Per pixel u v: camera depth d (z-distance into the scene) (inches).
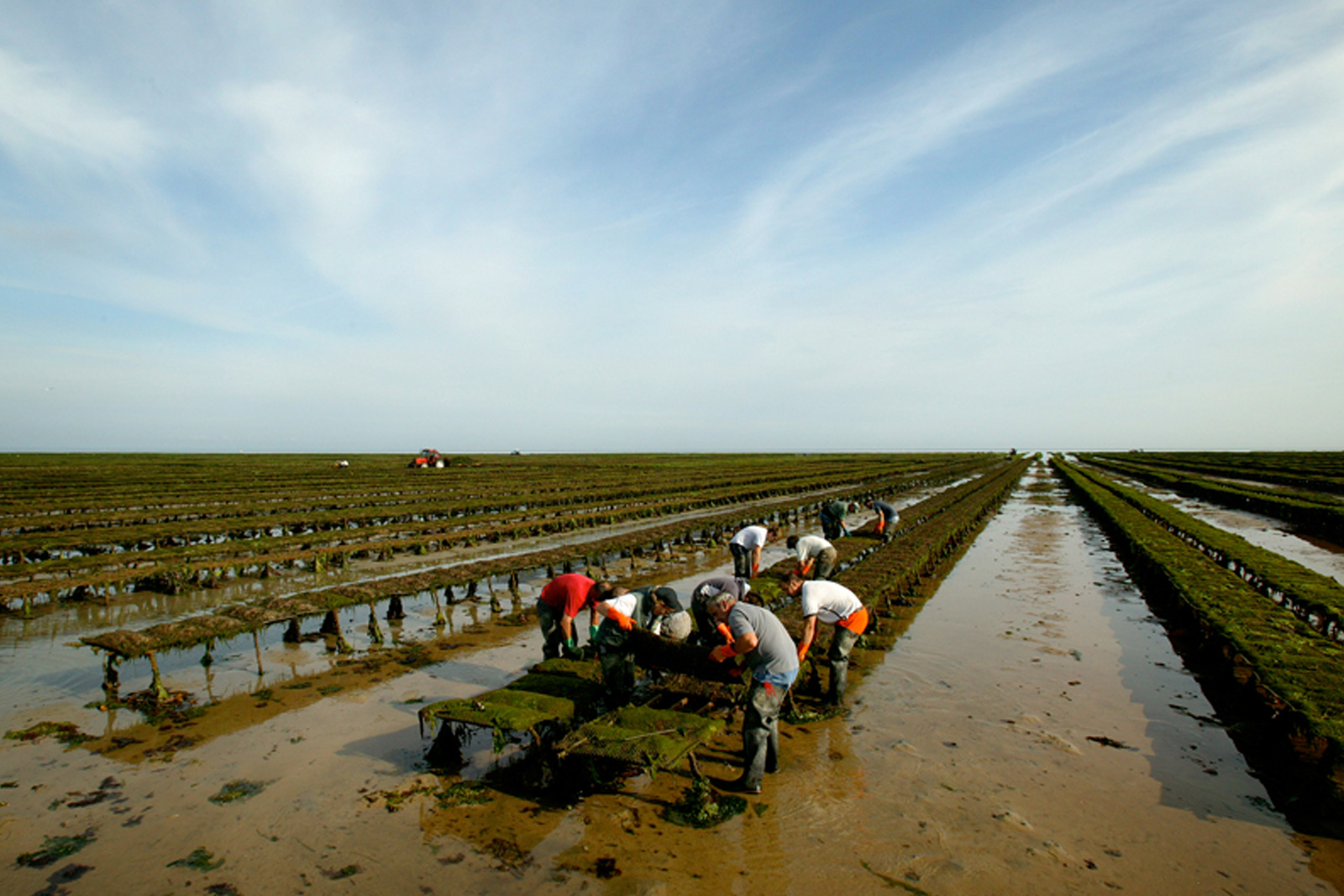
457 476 2276.1
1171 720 338.6
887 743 309.3
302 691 369.1
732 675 328.2
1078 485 1749.5
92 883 207.8
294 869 215.2
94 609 563.5
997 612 544.7
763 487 1637.6
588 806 254.5
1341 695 303.1
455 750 288.7
